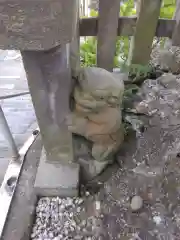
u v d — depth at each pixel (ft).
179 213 3.48
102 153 3.73
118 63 4.73
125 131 4.15
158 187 3.71
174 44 4.09
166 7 4.28
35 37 2.06
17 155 4.02
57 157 3.68
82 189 3.81
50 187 3.58
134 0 4.53
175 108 4.37
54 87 2.82
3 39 2.07
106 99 3.34
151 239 3.31
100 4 3.50
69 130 3.32
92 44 4.60
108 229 3.44
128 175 3.86
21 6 1.85
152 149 4.00
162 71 4.80
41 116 3.13
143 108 4.36
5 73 5.73
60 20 1.96
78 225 3.50
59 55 2.56
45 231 3.45
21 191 3.68
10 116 5.14
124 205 3.62
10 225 3.43
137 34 3.97
